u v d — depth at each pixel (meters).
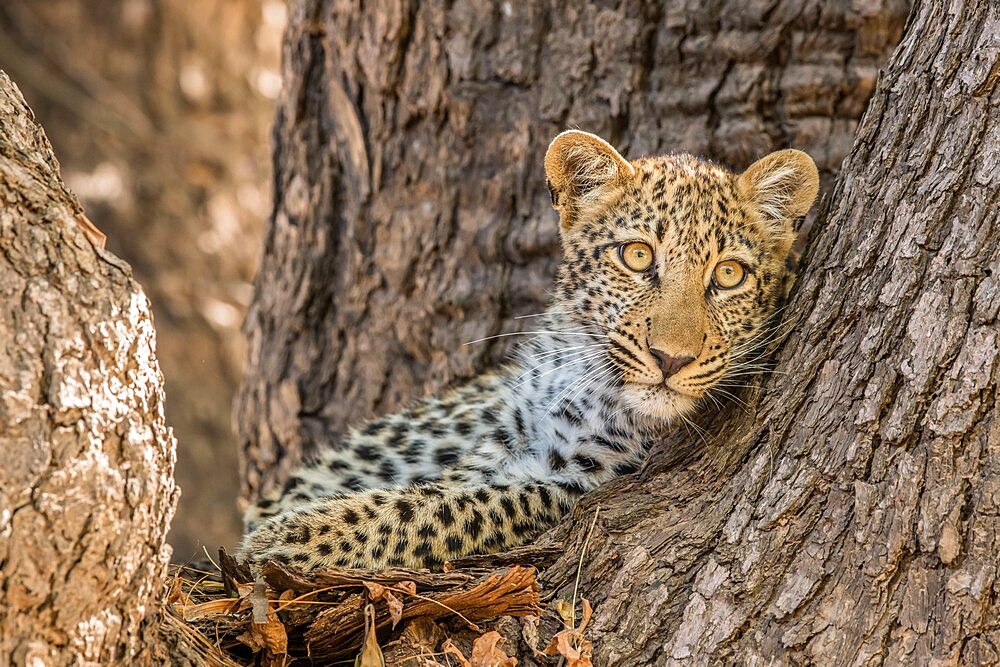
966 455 7.02
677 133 11.09
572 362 9.96
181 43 22.22
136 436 6.39
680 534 7.85
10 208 6.28
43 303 6.18
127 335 6.45
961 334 7.09
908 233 7.41
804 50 10.78
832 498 7.41
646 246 9.44
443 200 11.72
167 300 21.41
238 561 9.30
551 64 11.25
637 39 11.02
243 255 22.30
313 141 12.48
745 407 8.23
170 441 6.74
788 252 9.77
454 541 9.04
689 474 8.22
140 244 21.50
